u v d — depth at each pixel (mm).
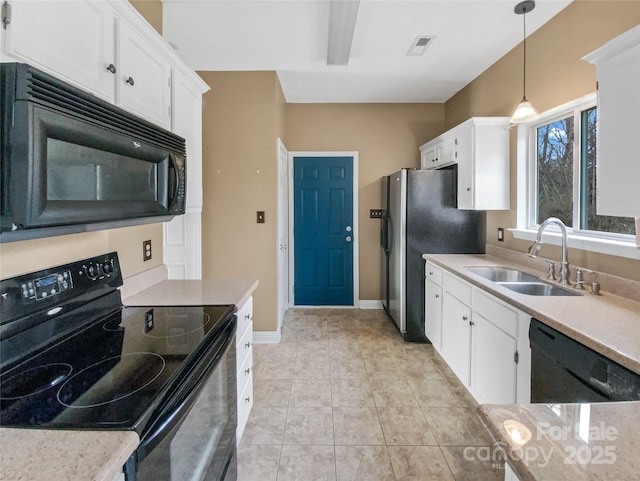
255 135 3369
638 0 1754
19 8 868
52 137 845
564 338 1399
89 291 1398
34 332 1129
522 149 2766
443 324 2857
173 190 1473
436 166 3805
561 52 2293
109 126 1050
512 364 1820
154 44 1570
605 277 1897
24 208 782
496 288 1996
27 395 869
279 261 3619
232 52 2924
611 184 1453
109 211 1072
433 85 3758
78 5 1086
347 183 4469
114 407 813
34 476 593
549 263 2250
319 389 2541
